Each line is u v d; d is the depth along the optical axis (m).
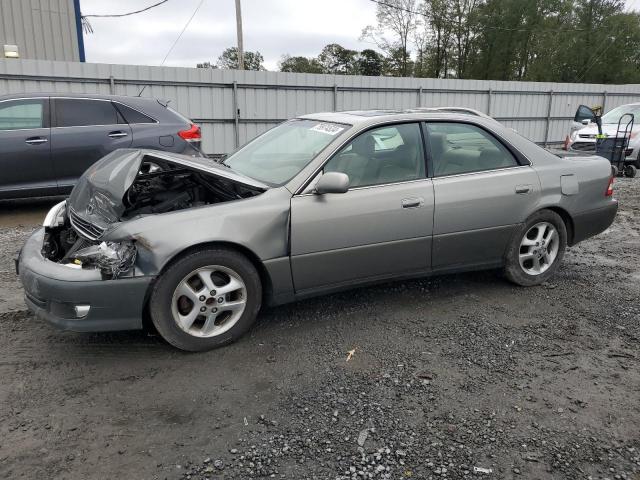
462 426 2.83
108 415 2.90
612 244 6.53
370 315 4.23
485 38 47.16
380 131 4.16
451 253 4.38
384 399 3.07
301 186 3.79
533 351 3.67
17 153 7.51
